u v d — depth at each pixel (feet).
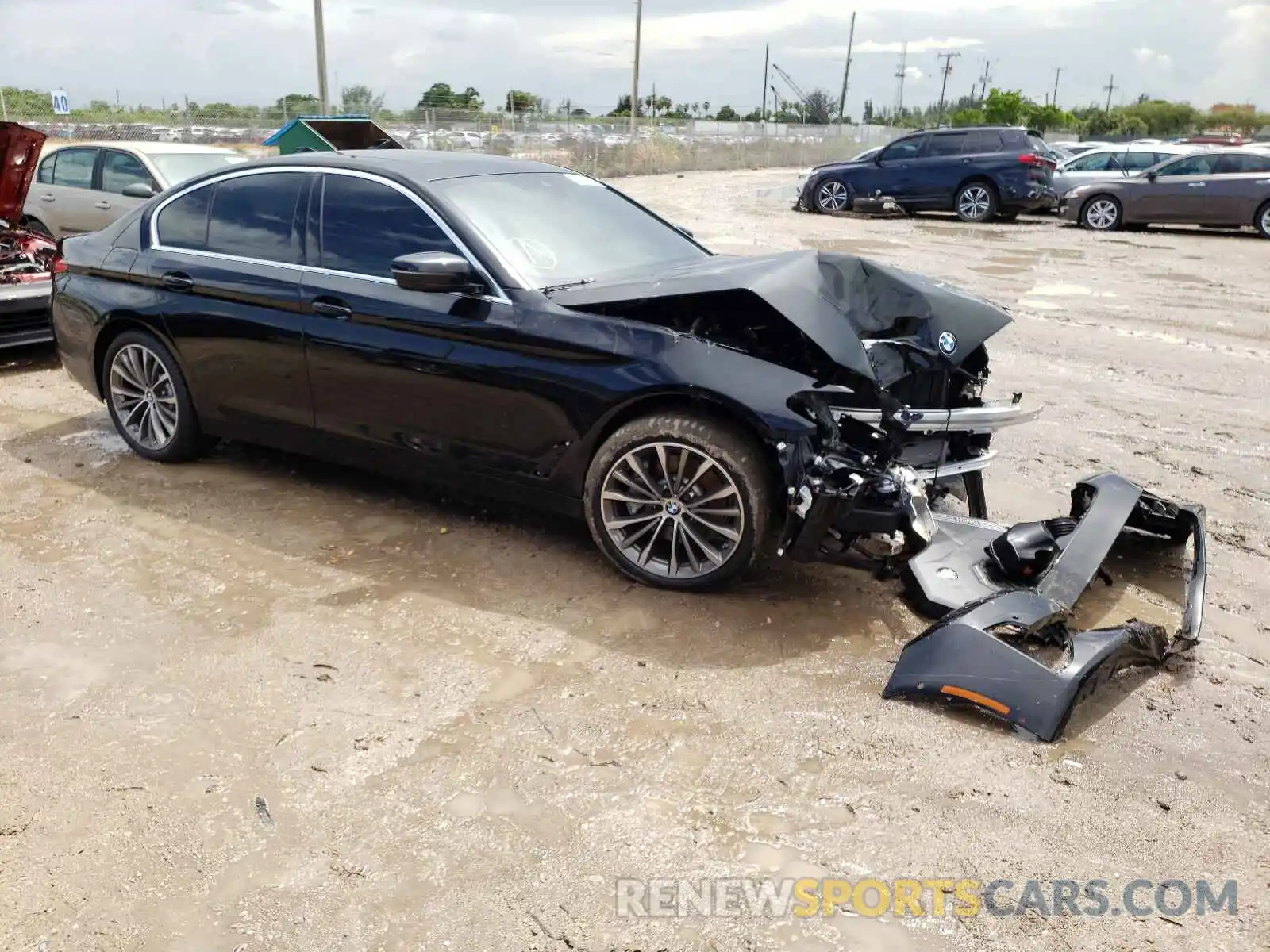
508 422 13.05
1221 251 46.93
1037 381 23.75
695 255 15.71
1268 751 9.70
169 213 16.25
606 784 9.04
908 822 8.57
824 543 12.71
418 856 8.14
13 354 24.86
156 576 12.96
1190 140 125.49
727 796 8.89
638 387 11.99
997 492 16.56
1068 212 57.47
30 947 7.24
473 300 13.05
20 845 8.23
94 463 17.01
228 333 15.16
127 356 16.65
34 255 24.35
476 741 9.63
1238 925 7.51
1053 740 9.65
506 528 14.58
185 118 89.45
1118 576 13.47
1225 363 25.57
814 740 9.68
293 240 14.73
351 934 7.38
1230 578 13.57
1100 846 8.34
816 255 14.79
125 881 7.87
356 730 9.79
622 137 117.60
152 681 10.59
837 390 11.61
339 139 36.37
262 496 15.66
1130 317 31.14
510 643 11.43
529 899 7.72
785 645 11.48
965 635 10.19
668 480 12.28
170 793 8.87
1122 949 7.29
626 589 12.76
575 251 14.12
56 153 33.27
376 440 14.35
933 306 14.21
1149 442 19.29
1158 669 11.18
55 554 13.56
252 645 11.32
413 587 12.75
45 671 10.76
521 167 15.72
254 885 7.85
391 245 13.87
